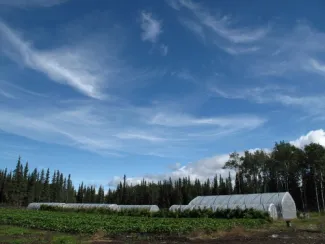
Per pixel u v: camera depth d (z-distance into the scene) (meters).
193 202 64.38
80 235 27.70
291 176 97.94
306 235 27.84
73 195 165.50
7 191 115.38
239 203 56.91
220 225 32.84
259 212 45.06
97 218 45.19
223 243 23.00
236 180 108.81
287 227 35.28
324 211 71.69
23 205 120.50
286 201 52.88
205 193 115.06
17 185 115.50
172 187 118.12
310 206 94.62
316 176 89.12
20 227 34.44
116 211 65.12
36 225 34.62
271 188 103.94
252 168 102.25
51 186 141.62
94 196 155.75
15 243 22.27
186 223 34.75
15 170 116.88
